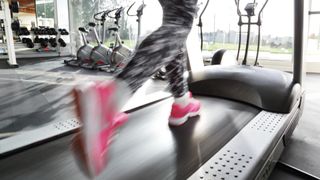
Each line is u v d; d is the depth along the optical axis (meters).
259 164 1.06
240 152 1.13
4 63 5.32
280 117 1.56
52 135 1.36
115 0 5.50
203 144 1.26
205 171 0.99
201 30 2.39
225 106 1.84
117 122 0.83
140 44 0.85
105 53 4.59
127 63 0.81
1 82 3.39
